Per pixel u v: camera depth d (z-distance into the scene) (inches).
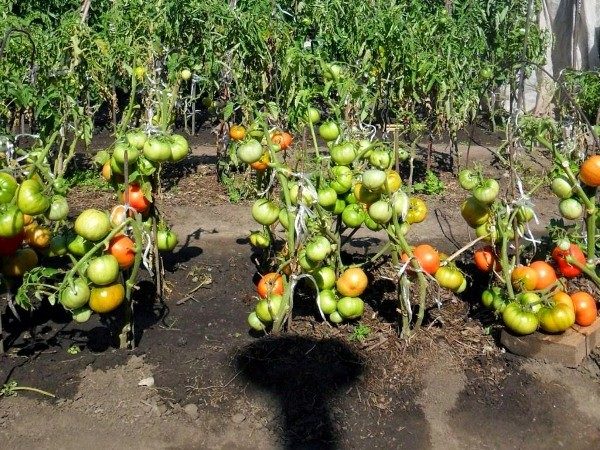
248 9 115.6
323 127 64.4
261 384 58.1
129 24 122.6
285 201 59.9
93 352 62.4
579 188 63.4
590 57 187.9
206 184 125.2
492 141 166.1
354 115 100.4
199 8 117.0
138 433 53.0
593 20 186.2
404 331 63.2
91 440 52.2
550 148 64.9
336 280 63.4
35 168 55.5
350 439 53.0
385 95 123.3
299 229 57.6
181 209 110.7
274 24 105.7
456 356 62.6
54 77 82.1
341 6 127.6
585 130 89.3
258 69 108.6
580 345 61.5
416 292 74.4
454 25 133.1
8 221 51.4
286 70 91.2
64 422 53.7
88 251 55.6
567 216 64.9
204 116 186.7
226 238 96.3
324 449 52.0
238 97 91.0
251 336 66.1
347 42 122.0
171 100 87.5
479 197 62.0
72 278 52.4
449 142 163.3
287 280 63.9
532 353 62.1
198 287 77.5
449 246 95.3
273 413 55.3
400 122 130.4
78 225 52.4
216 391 57.6
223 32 114.8
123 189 63.0
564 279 67.0
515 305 62.2
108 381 58.2
